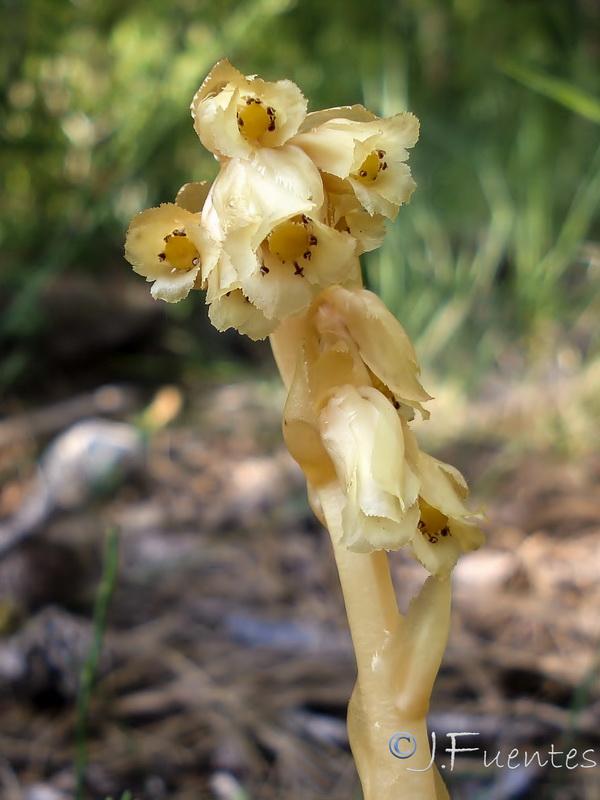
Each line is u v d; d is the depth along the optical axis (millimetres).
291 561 205
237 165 65
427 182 377
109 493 226
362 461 66
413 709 73
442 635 72
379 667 74
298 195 63
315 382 71
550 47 419
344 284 73
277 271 64
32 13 302
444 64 452
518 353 304
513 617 178
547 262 297
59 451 232
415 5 417
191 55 306
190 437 275
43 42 310
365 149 65
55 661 157
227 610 185
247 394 304
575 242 291
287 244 65
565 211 345
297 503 230
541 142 341
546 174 328
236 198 64
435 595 72
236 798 134
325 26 408
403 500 65
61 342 313
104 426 250
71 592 182
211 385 318
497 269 348
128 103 316
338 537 74
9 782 138
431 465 71
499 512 220
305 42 409
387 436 67
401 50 394
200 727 151
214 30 332
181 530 219
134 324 332
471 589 190
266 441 270
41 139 309
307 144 66
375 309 71
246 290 63
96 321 322
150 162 344
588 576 189
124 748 146
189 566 201
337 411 69
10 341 299
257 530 219
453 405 273
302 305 64
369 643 74
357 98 393
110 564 117
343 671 164
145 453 246
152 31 340
